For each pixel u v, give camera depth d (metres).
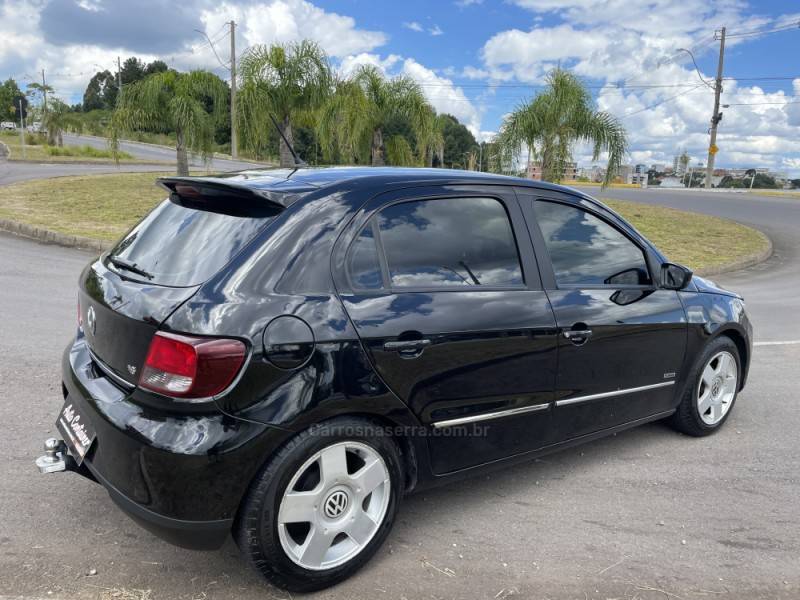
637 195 35.47
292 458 2.62
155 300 2.63
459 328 3.07
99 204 17.11
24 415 4.31
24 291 7.79
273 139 18.66
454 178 3.37
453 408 3.11
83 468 2.88
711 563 3.14
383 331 2.83
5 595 2.62
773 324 8.52
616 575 3.02
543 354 3.41
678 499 3.77
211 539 2.56
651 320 3.99
